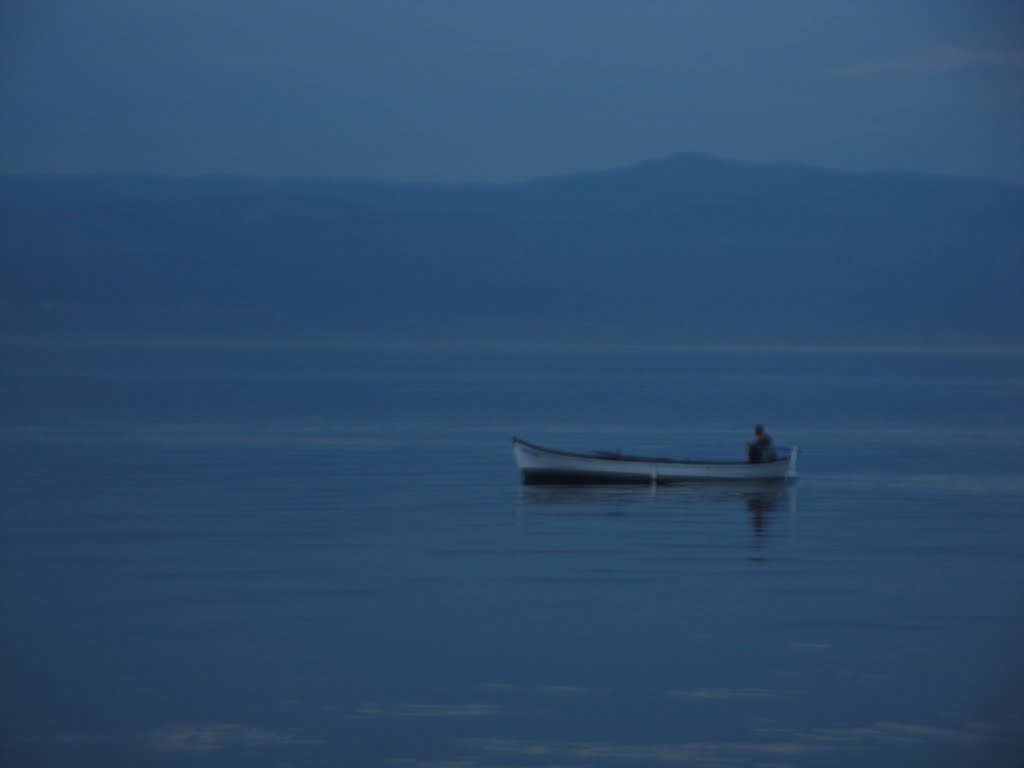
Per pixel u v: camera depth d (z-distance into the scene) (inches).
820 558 6412.4
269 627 5083.7
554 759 3833.7
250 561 6314.0
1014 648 4822.8
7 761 3818.9
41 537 6998.0
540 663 4648.1
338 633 5000.0
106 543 6811.0
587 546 6722.4
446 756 3853.3
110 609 5349.4
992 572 6092.5
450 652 4763.8
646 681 4456.2
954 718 4136.3
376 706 4229.8
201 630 5039.4
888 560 6368.1
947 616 5251.0
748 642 4884.4
